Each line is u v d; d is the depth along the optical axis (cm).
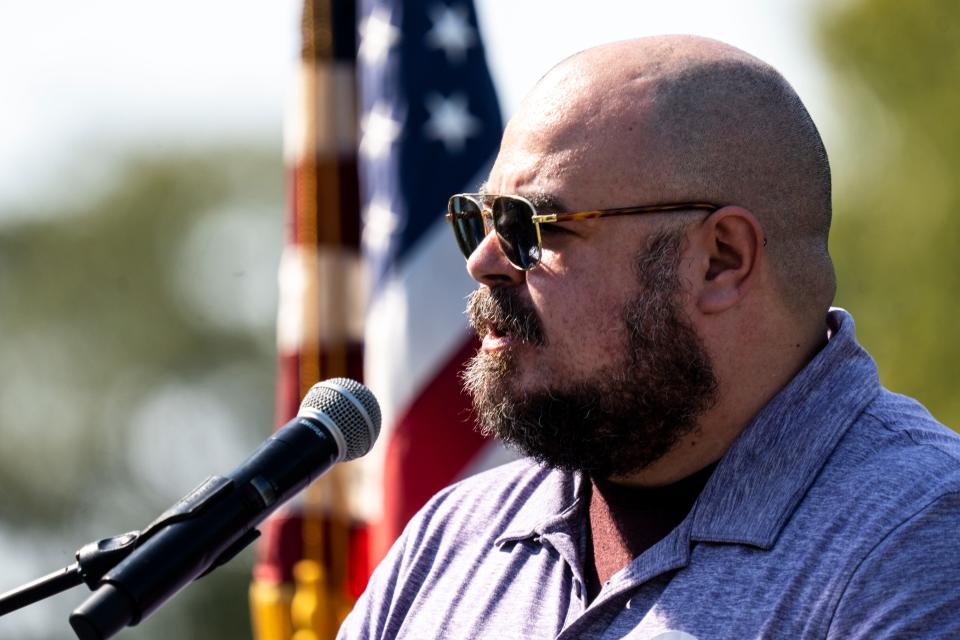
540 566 953
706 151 945
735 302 941
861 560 838
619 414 934
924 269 3928
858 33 4238
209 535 864
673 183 939
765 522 875
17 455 8038
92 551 862
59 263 8238
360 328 1614
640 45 982
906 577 829
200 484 884
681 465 945
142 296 8275
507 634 928
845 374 933
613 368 936
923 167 4050
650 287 934
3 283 8225
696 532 891
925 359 3850
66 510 8081
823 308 969
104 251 8262
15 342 8138
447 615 962
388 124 1585
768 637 838
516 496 1017
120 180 8406
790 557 859
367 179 1596
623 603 896
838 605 833
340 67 1645
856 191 4144
